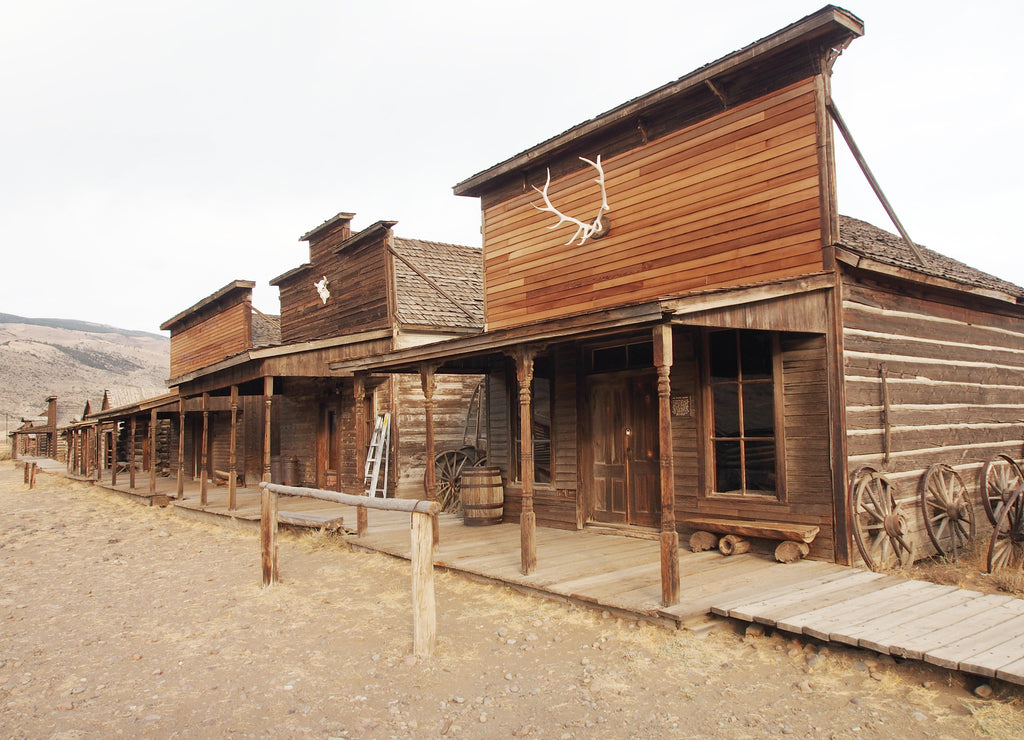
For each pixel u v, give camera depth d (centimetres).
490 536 1045
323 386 1831
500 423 1247
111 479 2647
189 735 453
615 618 634
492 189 1287
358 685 529
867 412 786
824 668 510
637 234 997
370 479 1559
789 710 450
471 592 767
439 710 479
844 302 772
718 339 887
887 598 614
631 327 659
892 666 500
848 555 742
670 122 959
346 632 661
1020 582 709
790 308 737
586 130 1045
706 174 906
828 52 785
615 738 425
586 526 1075
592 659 553
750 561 784
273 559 861
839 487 752
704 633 588
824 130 780
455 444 1611
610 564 799
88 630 715
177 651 632
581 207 1095
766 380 834
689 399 913
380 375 1555
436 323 1552
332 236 1820
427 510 588
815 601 607
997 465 977
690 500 905
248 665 585
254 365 1405
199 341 2477
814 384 780
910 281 848
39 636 701
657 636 582
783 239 812
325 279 1855
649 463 983
